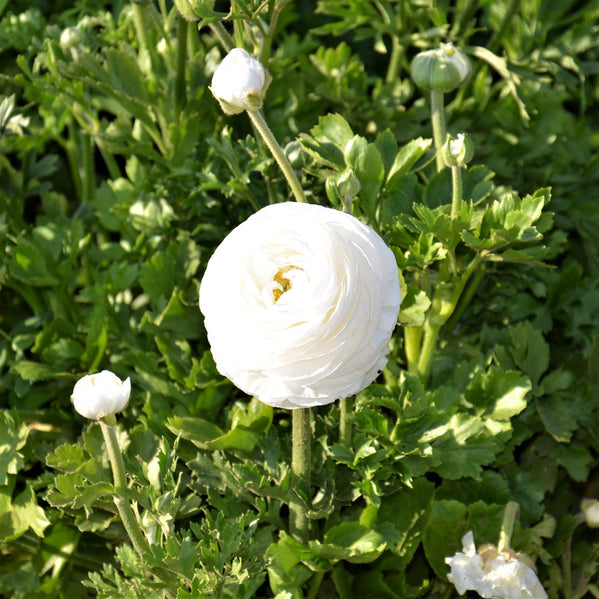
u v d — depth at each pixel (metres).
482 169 0.84
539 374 0.90
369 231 0.70
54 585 0.87
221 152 0.87
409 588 0.86
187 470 0.87
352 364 0.69
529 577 0.78
